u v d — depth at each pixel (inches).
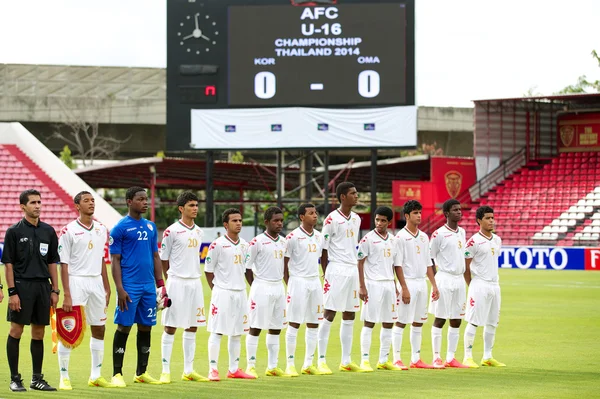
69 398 460.4
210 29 1638.8
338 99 1614.2
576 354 652.1
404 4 1598.2
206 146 1651.1
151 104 2810.0
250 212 2797.7
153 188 2031.3
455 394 469.4
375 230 588.4
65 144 2933.1
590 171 2046.0
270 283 562.6
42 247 495.8
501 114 2106.3
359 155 2822.3
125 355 652.7
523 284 1339.8
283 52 1621.6
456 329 601.9
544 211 2000.5
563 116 2123.5
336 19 1608.0
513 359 628.7
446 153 2925.7
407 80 1601.9
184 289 538.3
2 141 2146.9
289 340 566.6
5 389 495.2
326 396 465.4
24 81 2918.3
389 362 591.2
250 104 1632.6
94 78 2945.4
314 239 577.9
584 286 1306.6
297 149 1633.9
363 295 574.2
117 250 517.0
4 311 965.8
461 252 604.7
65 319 498.6
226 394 474.6
